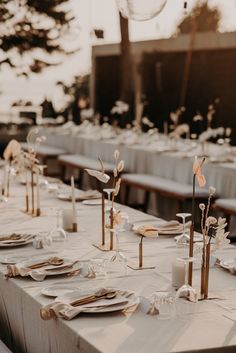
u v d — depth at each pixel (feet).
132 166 25.12
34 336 8.27
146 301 7.63
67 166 30.30
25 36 37.04
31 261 9.43
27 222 12.95
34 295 8.25
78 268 9.25
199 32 34.17
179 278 8.60
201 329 7.13
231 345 6.70
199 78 34.81
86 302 7.73
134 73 39.11
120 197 24.91
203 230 8.43
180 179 22.18
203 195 20.24
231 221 19.36
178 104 36.83
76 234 11.77
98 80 39.50
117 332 7.02
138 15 13.57
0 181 16.79
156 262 9.88
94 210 14.12
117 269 9.49
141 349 6.58
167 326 7.20
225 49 32.81
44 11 37.29
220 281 8.94
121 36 39.06
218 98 33.32
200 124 34.58
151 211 23.41
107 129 30.68
